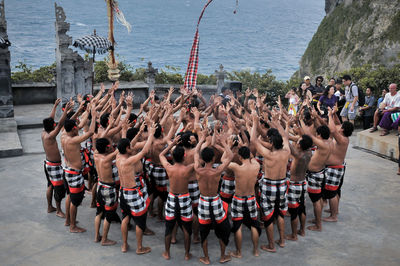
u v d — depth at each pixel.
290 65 109.69
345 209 7.32
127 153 5.56
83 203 7.46
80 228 6.34
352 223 6.77
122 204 5.57
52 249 5.75
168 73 18.05
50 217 6.79
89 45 10.94
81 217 6.87
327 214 7.20
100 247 5.85
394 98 10.58
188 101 8.85
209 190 5.28
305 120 7.69
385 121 10.65
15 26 141.50
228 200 6.42
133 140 6.21
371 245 6.04
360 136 11.24
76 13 198.25
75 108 12.32
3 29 11.47
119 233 6.34
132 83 16.02
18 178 8.38
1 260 5.41
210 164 5.27
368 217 7.00
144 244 5.98
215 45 139.25
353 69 15.80
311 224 6.82
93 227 6.50
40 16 175.00
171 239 6.05
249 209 5.52
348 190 8.18
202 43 141.50
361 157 10.44
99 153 5.74
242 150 5.47
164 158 5.66
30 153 9.94
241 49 134.25
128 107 7.07
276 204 5.79
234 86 16.17
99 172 5.75
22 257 5.50
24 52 95.69
